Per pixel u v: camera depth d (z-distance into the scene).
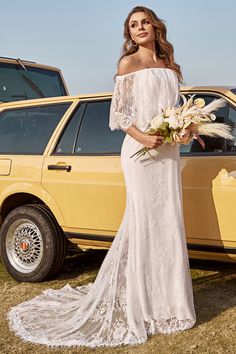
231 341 3.63
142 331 3.74
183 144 3.97
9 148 5.25
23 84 7.48
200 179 4.12
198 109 3.59
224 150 4.11
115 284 3.88
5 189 5.13
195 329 3.83
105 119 4.73
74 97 4.99
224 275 5.01
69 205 4.76
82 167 4.68
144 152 3.75
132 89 3.74
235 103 4.15
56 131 4.97
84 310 3.99
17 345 3.75
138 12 3.74
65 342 3.72
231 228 4.03
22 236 5.06
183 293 3.81
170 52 3.83
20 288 4.90
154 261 3.82
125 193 4.44
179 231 3.83
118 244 3.94
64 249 4.97
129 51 3.83
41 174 4.92
